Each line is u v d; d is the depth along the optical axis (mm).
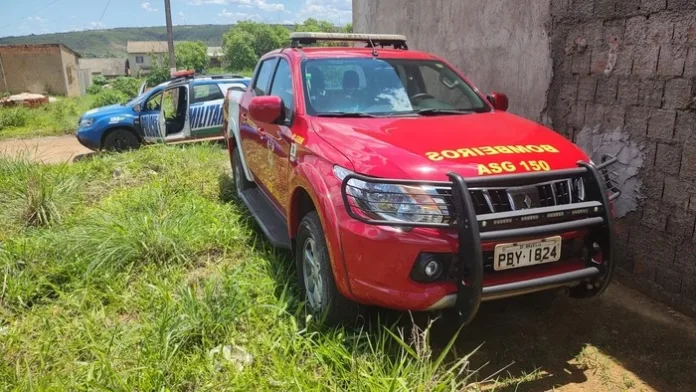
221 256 4293
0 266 3938
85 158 10062
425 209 2615
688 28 3238
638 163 3703
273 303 3410
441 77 4184
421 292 2631
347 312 3016
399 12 7789
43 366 2820
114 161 7609
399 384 2396
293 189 3434
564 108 4434
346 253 2762
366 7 9125
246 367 2725
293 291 3584
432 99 3953
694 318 3359
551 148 2992
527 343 3123
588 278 2799
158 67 30047
